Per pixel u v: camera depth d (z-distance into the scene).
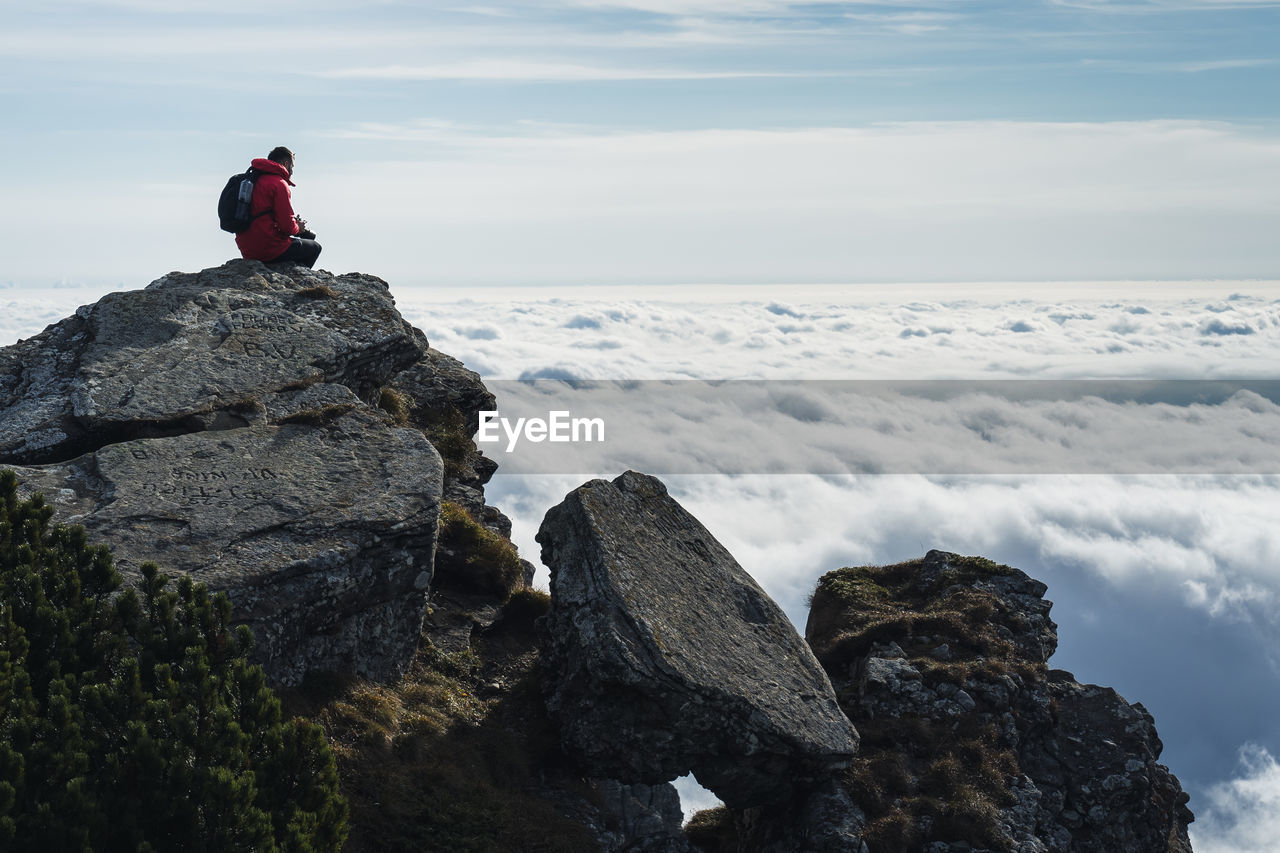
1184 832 14.73
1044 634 16.19
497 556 15.38
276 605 11.13
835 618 16.67
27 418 13.38
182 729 7.81
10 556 9.24
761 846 12.75
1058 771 13.80
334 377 15.61
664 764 11.87
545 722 12.84
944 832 12.20
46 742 7.59
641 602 12.08
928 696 14.08
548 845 10.92
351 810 10.17
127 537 11.27
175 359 14.62
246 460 13.02
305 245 18.39
